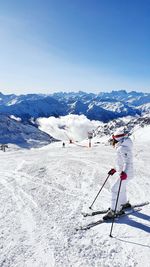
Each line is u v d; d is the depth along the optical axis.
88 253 2.80
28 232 3.29
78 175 6.26
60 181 5.69
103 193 4.84
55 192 4.88
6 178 6.06
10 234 3.25
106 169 7.00
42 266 2.58
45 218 3.71
